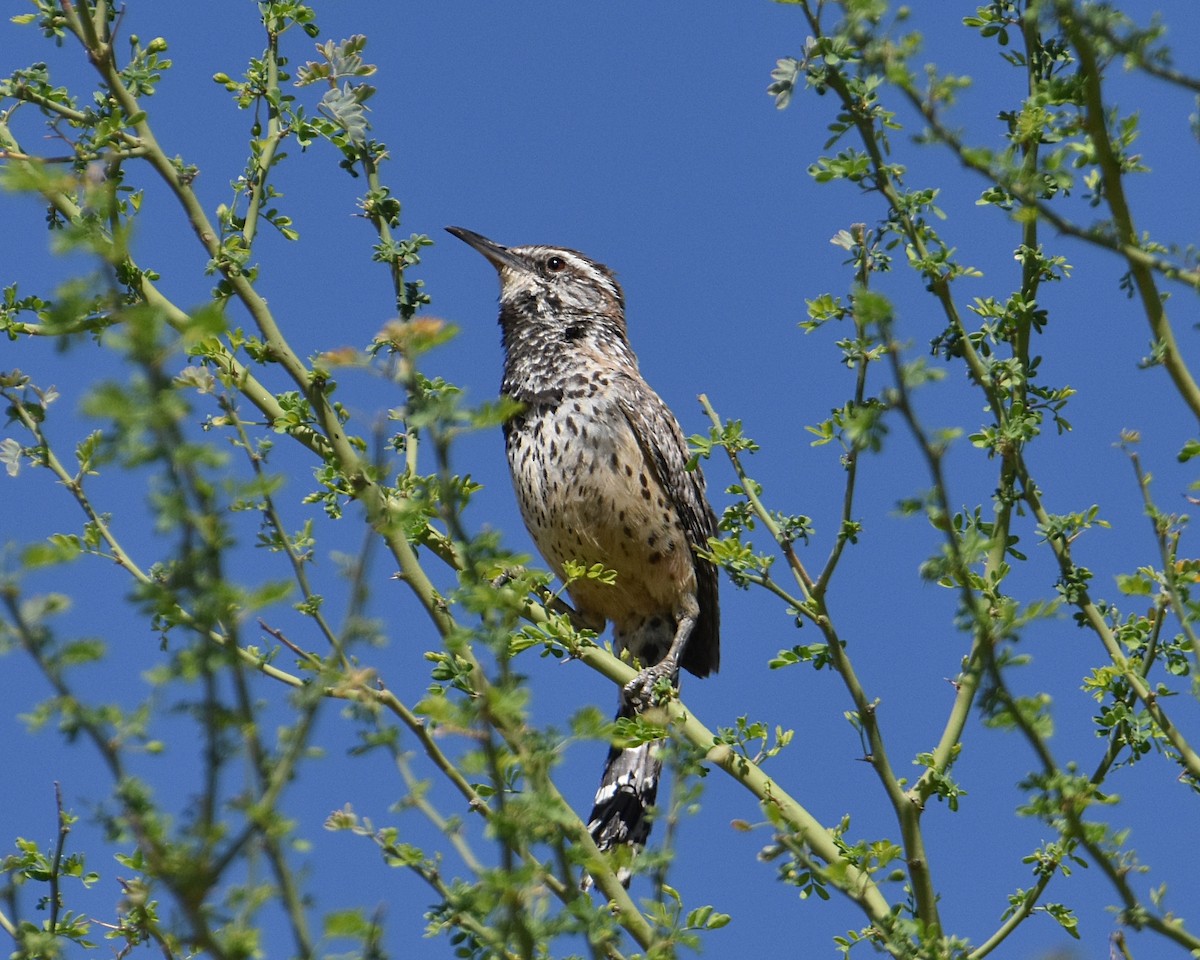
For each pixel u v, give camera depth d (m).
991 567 7.82
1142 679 7.50
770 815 6.98
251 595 4.66
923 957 6.71
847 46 6.91
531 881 5.27
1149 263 6.01
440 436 5.26
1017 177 6.13
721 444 8.55
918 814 7.45
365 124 9.14
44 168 4.82
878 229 7.59
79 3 8.55
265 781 4.70
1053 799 6.36
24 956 6.21
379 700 6.89
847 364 7.53
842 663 7.72
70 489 7.45
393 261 9.03
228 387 8.38
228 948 4.56
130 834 4.61
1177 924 6.31
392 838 5.99
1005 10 8.30
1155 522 6.70
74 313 4.43
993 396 7.99
